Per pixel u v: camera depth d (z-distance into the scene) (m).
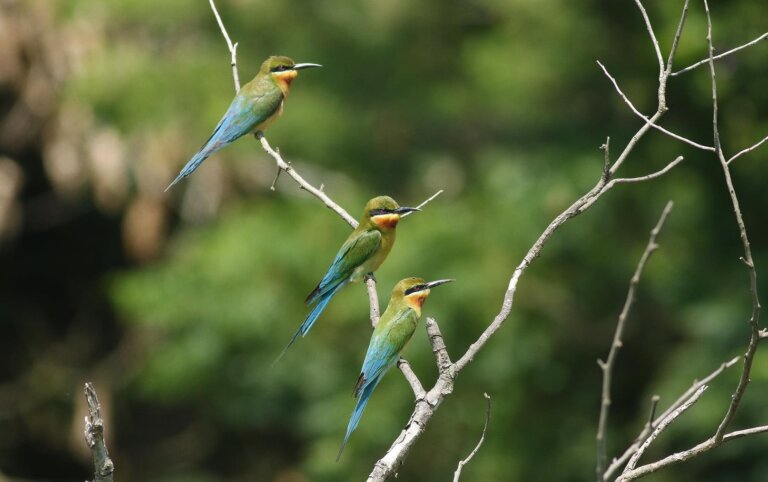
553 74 17.33
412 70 18.42
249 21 17.73
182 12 17.22
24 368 20.19
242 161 17.66
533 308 16.42
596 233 16.58
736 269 15.86
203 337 16.28
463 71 18.38
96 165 16.88
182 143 17.09
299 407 17.23
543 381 16.47
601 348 16.98
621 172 16.50
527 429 16.39
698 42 14.95
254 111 9.33
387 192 17.89
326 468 15.59
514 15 17.64
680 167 16.30
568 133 17.25
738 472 14.89
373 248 8.42
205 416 18.67
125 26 17.59
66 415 19.42
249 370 16.45
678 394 14.95
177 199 18.17
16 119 17.72
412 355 15.52
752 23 15.01
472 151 18.69
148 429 19.41
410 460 16.16
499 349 15.93
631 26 16.91
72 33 17.12
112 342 20.17
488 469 16.12
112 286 17.42
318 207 16.91
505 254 16.28
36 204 20.00
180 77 17.00
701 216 16.42
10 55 17.17
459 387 16.14
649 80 16.52
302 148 17.50
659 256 16.44
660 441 15.28
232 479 18.89
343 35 18.16
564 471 16.20
